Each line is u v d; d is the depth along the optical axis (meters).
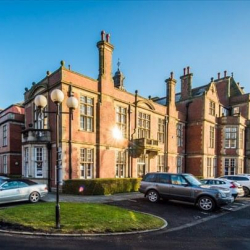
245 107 36.09
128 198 15.14
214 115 32.62
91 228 7.75
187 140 31.33
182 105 32.41
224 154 32.47
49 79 19.23
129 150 22.70
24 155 19.33
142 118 24.69
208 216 10.95
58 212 7.80
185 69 32.81
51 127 18.67
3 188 12.16
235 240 7.43
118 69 31.48
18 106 27.92
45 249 6.18
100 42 20.52
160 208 12.35
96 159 19.66
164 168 27.02
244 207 13.86
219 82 39.47
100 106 20.02
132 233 7.66
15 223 7.97
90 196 15.57
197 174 29.77
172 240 7.24
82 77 19.06
